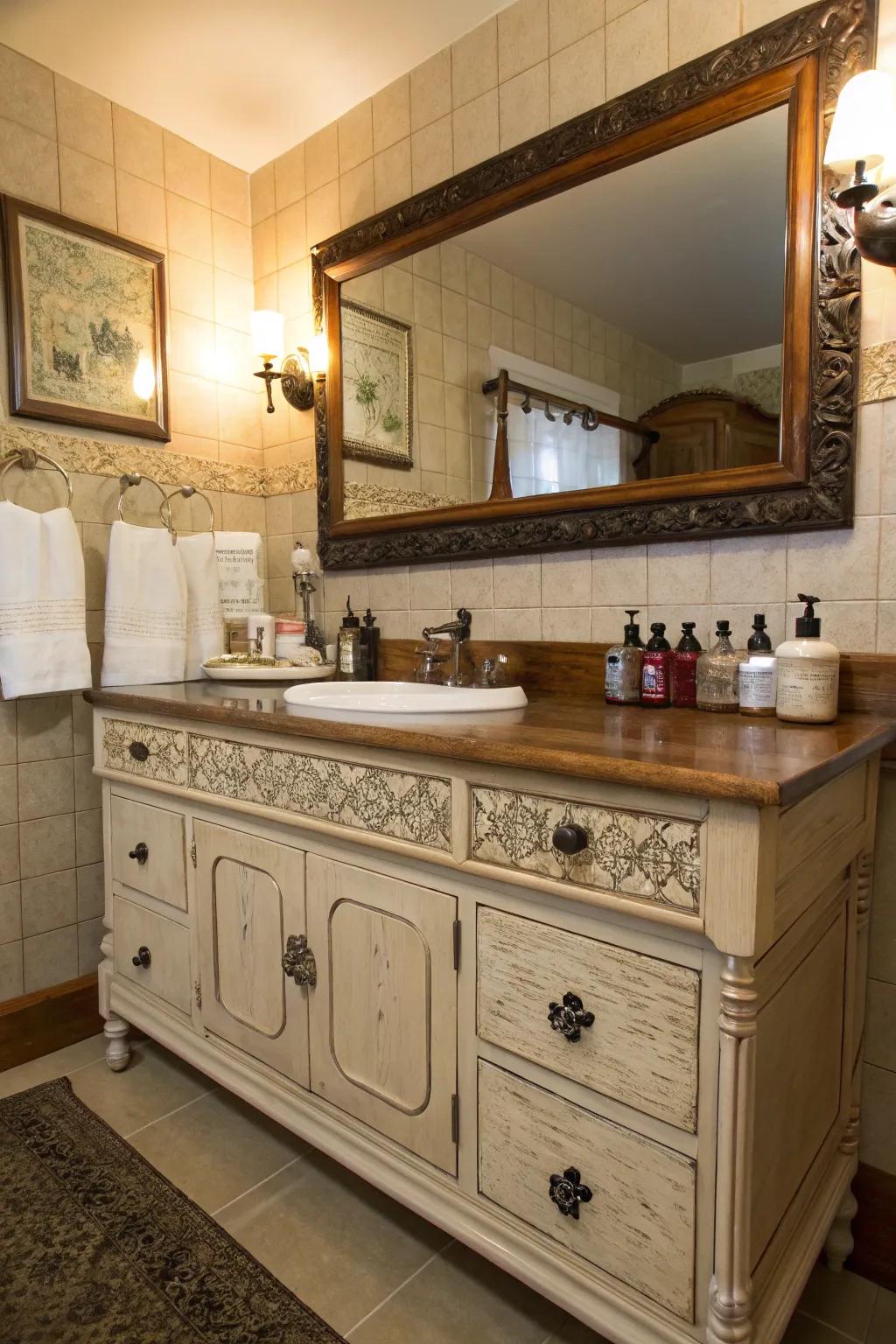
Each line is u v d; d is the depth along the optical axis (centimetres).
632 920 85
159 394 196
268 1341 104
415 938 108
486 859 97
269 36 164
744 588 132
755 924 73
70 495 180
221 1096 161
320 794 119
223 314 212
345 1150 120
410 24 161
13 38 164
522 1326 108
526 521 158
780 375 125
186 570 193
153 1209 127
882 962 119
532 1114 96
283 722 118
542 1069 95
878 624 119
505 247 159
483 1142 101
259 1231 124
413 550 180
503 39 158
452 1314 109
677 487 136
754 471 127
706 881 76
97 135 184
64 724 182
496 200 158
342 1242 122
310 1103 126
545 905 93
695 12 132
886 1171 120
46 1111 153
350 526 194
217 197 210
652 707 131
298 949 125
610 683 136
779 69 121
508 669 163
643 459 141
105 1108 156
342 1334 106
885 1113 120
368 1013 115
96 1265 116
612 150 141
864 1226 120
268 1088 133
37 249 172
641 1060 85
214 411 211
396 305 181
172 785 148
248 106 188
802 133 119
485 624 170
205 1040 146
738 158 128
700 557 137
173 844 151
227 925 140
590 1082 89
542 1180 95
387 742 103
